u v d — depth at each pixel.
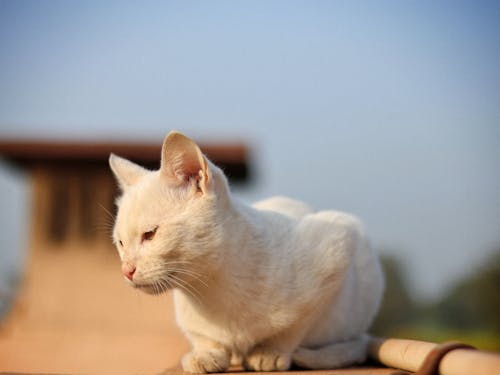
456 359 0.77
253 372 0.95
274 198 1.17
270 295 0.94
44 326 2.05
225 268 0.93
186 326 0.99
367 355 1.04
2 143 2.16
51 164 2.21
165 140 0.93
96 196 2.19
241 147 2.10
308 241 0.98
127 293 2.07
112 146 2.17
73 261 2.14
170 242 0.92
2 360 1.50
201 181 0.93
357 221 1.09
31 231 2.19
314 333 1.01
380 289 1.11
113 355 1.54
